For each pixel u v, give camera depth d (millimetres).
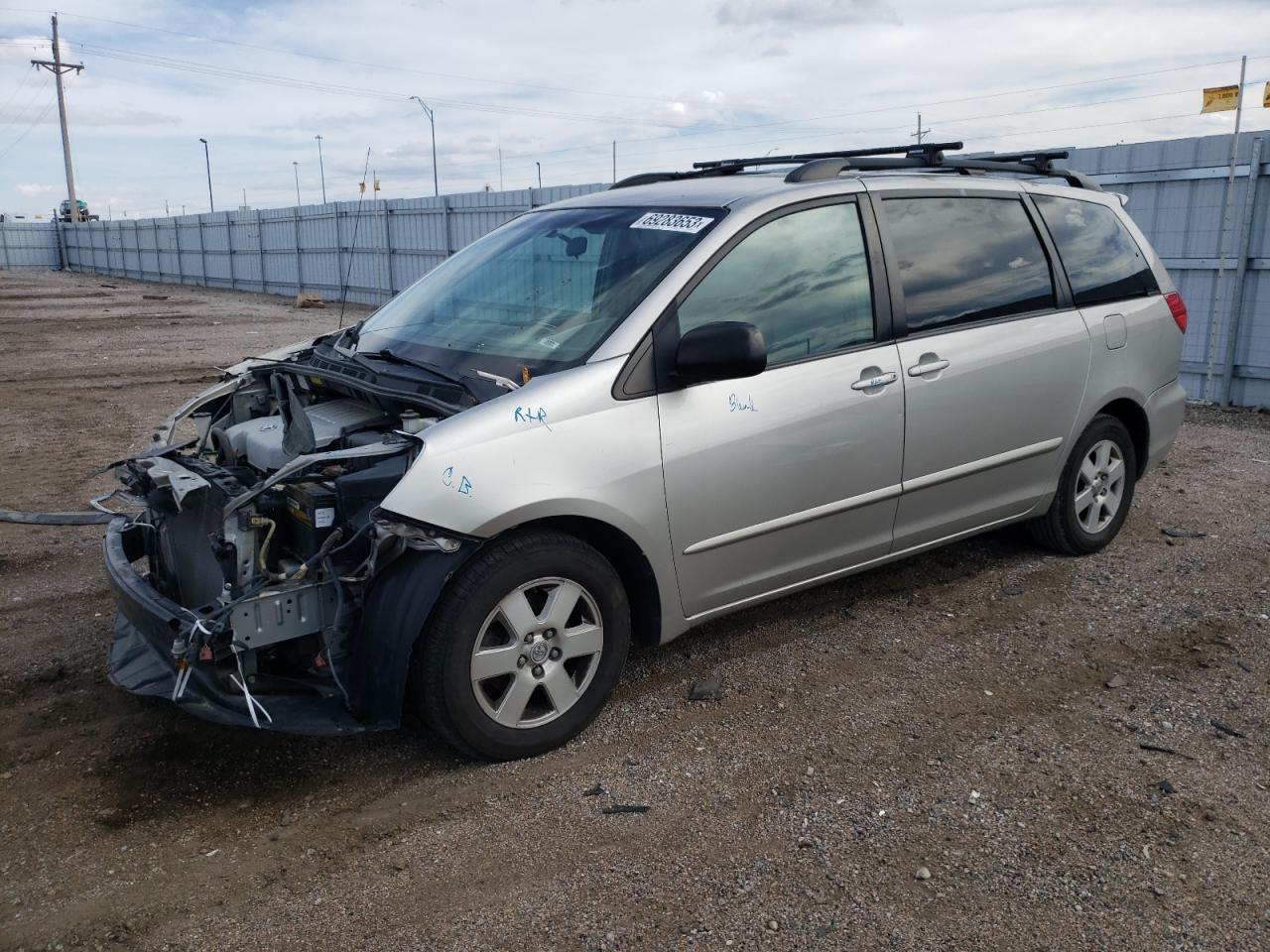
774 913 2750
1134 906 2762
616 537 3650
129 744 3707
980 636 4527
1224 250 9672
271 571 3441
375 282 28391
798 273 4020
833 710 3885
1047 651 4375
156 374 13641
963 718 3811
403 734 3770
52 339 18656
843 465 4094
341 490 3207
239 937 2701
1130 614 4738
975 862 2959
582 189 20438
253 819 3252
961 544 5691
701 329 3482
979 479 4664
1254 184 9352
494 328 3986
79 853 3070
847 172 4473
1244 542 5703
